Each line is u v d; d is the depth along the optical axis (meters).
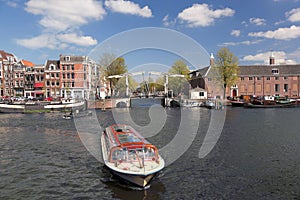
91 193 10.91
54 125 29.34
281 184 11.83
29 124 30.03
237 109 49.41
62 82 63.28
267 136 22.06
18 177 12.82
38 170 13.77
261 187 11.52
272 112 43.06
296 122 30.56
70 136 22.78
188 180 12.27
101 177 12.61
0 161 15.40
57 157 16.14
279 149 17.67
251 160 15.27
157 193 10.84
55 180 12.37
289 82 71.94
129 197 10.49
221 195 10.75
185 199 10.37
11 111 42.75
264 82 72.75
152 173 10.84
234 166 14.23
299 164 14.45
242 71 74.19
